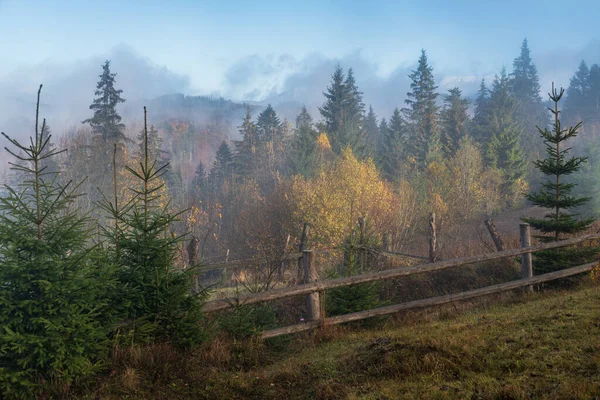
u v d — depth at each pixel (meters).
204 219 40.44
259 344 7.73
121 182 36.91
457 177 54.22
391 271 9.25
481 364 5.57
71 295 5.84
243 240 38.44
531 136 83.56
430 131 72.94
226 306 7.79
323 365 6.63
